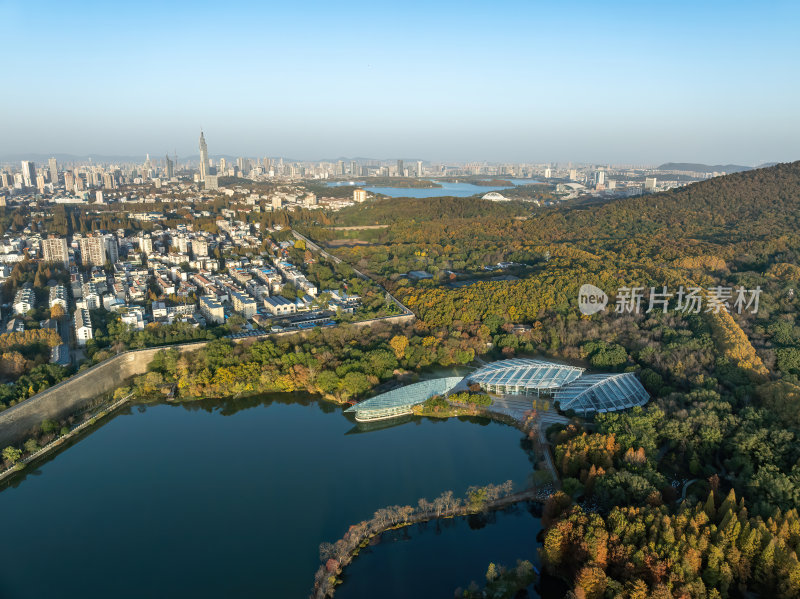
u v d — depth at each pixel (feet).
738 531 609.83
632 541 631.97
